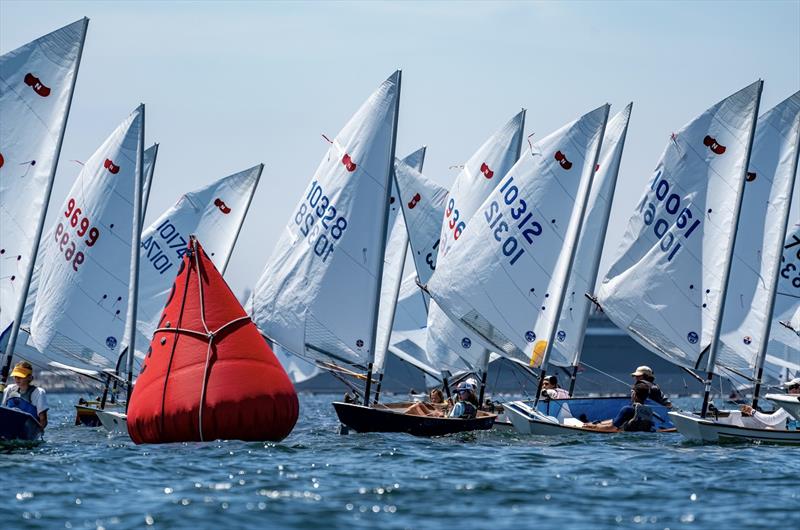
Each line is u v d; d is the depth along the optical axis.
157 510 65.00
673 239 122.00
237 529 60.38
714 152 120.31
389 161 124.50
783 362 160.62
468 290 130.12
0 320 98.81
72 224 133.75
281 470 81.19
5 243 99.62
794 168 122.25
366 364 123.62
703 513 66.19
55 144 101.12
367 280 123.94
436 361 158.62
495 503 68.69
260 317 127.25
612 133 149.75
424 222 160.88
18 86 100.56
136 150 133.75
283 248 127.44
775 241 122.25
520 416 116.25
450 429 115.75
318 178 126.31
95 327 133.12
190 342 98.38
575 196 128.38
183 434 97.00
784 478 79.62
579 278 148.12
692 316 120.81
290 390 100.00
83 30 102.19
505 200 129.38
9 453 89.31
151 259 163.50
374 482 75.81
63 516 63.19
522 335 128.88
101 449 93.44
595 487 74.88
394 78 124.94
